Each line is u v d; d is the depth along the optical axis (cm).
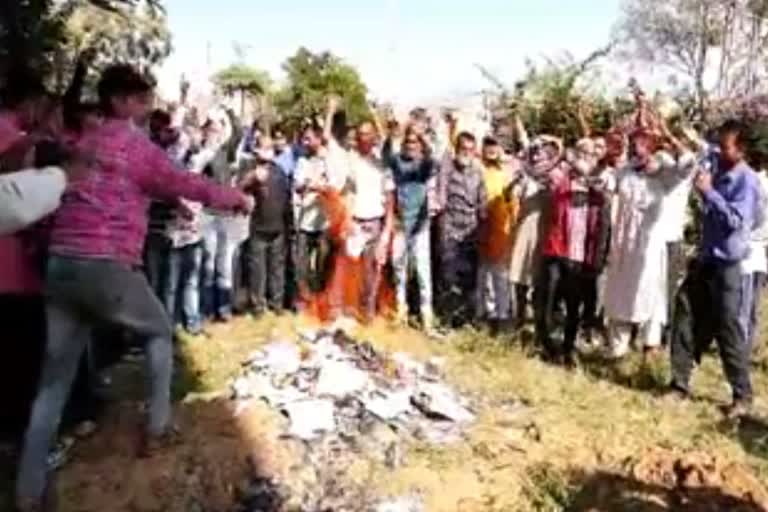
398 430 611
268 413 604
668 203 805
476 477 572
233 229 840
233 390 643
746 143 747
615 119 1325
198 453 553
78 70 624
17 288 549
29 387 570
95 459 553
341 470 562
